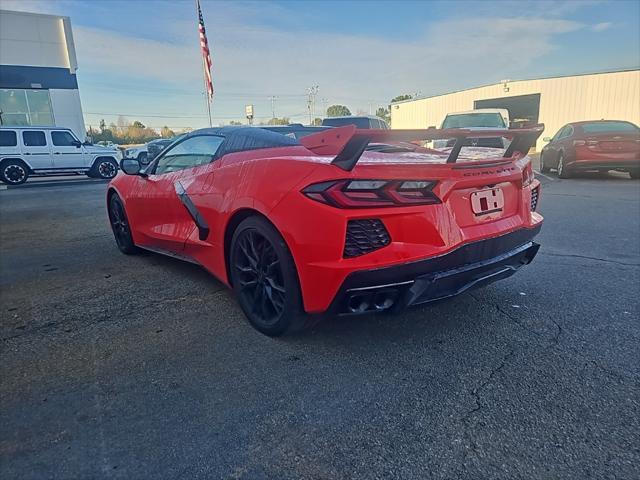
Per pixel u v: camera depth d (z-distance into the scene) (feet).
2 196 33.35
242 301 8.59
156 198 11.60
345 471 4.85
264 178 7.57
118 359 7.34
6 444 5.32
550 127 76.89
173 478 4.77
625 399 6.00
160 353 7.53
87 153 47.98
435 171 6.76
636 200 22.34
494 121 32.37
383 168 6.47
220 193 8.84
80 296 10.38
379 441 5.31
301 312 7.30
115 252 14.79
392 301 6.82
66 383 6.64
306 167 6.91
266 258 7.84
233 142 9.61
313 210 6.60
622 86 69.36
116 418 5.79
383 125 36.65
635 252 13.08
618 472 4.74
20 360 7.34
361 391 6.33
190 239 10.25
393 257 6.46
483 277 7.62
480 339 7.82
